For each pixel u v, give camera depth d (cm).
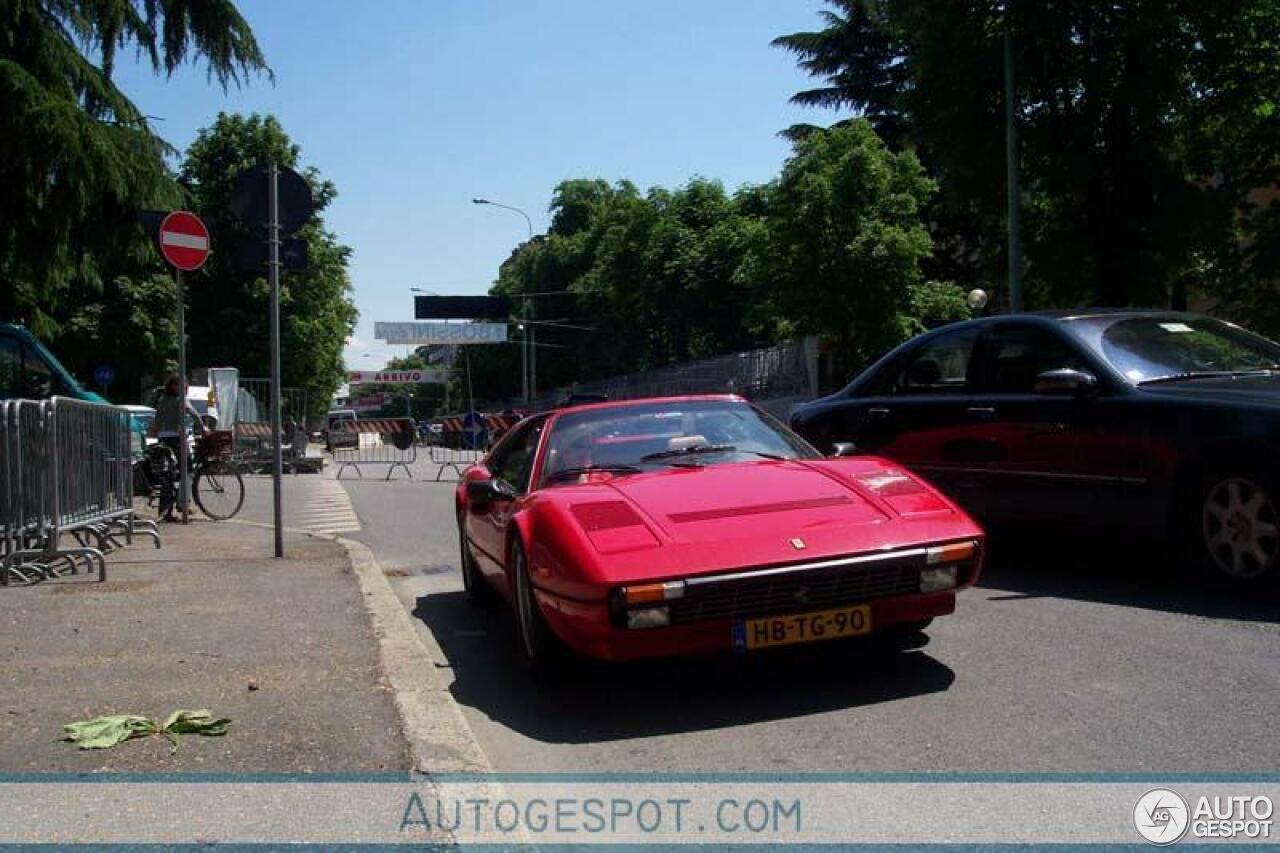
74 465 881
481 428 3097
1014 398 748
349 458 3281
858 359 3184
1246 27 1617
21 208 1465
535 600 507
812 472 550
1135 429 666
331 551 971
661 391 4462
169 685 497
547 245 6950
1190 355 718
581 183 7581
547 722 477
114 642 585
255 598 718
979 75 1797
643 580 443
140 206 1542
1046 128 1766
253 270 923
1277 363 725
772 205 3222
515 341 6762
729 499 506
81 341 3303
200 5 1756
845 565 461
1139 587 682
